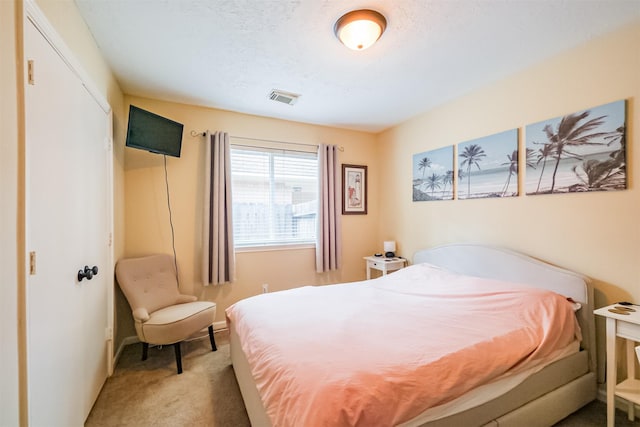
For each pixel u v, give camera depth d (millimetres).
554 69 2047
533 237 2184
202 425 1602
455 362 1231
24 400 1001
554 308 1695
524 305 1771
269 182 3332
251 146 3189
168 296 2541
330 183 3516
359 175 3828
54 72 1234
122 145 2535
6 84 919
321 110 3082
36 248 1091
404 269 2812
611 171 1772
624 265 1730
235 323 1970
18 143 981
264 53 1991
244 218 3203
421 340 1414
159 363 2281
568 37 1819
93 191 1743
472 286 2164
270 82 2430
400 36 1797
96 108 1806
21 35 983
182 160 2869
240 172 3180
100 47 1892
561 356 1604
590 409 1712
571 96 1957
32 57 1061
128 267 2367
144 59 2053
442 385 1138
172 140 2615
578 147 1921
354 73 2283
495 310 1809
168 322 2111
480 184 2574
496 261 2322
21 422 994
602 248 1820
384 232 3830
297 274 3449
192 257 2908
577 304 1813
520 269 2154
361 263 3855
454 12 1578
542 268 2025
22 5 983
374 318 1719
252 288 3199
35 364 1077
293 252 3424
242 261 3148
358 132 3830
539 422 1435
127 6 1520
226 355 2418
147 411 1707
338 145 3695
